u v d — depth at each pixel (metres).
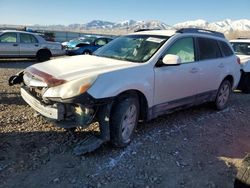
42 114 4.66
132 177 4.20
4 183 3.87
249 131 6.43
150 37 5.98
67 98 4.30
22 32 16.50
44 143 4.93
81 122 4.44
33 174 4.09
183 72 5.89
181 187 4.07
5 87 8.66
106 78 4.54
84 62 5.21
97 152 4.76
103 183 4.01
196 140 5.61
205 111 7.46
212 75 6.83
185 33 6.22
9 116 6.04
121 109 4.71
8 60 17.28
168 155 4.89
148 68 5.22
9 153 4.55
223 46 7.48
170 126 6.15
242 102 8.98
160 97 5.49
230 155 5.13
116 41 6.33
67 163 4.40
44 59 17.28
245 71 10.05
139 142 5.23
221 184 4.22
